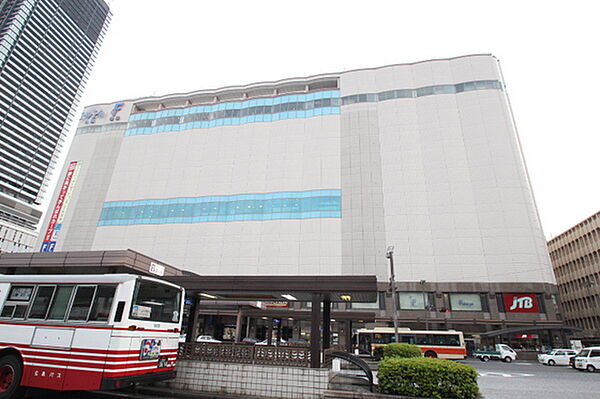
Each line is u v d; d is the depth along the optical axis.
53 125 105.56
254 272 48.12
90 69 119.50
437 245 44.19
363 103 54.62
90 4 122.06
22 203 95.38
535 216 43.44
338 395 9.35
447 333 30.91
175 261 51.53
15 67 95.62
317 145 54.03
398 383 9.09
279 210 51.22
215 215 53.47
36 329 8.76
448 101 51.03
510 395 12.64
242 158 56.78
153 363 8.91
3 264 18.47
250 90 63.84
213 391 10.37
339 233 47.69
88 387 7.73
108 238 55.44
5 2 100.44
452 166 47.44
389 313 42.41
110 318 8.20
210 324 44.59
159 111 65.00
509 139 46.84
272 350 10.71
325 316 13.55
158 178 58.84
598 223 55.84
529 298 39.81
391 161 49.97
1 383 8.59
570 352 28.11
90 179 61.41
